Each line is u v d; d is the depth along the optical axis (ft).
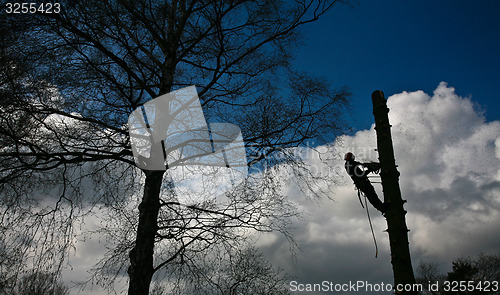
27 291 19.70
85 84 22.33
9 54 20.08
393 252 11.55
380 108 13.19
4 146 21.06
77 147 21.77
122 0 20.20
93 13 19.31
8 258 20.08
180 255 24.49
